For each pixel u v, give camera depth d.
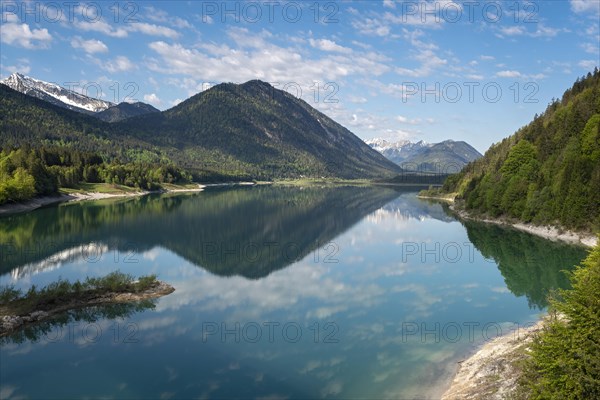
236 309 47.19
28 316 42.00
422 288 55.78
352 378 31.70
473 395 26.73
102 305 47.25
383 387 30.25
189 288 55.38
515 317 44.25
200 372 32.72
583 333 21.16
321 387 30.42
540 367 23.62
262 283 58.16
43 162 195.88
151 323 42.69
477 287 56.06
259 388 30.39
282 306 48.50
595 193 82.38
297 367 33.56
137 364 33.88
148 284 53.16
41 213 130.88
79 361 34.25
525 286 55.88
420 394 29.11
